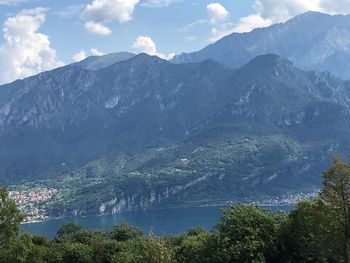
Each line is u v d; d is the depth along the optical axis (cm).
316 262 6731
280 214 7650
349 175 5744
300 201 7144
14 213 7475
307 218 6662
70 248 11644
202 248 7300
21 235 8031
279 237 6881
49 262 11631
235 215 7150
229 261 6644
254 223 7000
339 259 6131
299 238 6744
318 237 6169
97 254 11856
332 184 5878
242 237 6844
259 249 6681
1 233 7400
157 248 7775
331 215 5962
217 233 7188
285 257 6850
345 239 5841
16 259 7625
